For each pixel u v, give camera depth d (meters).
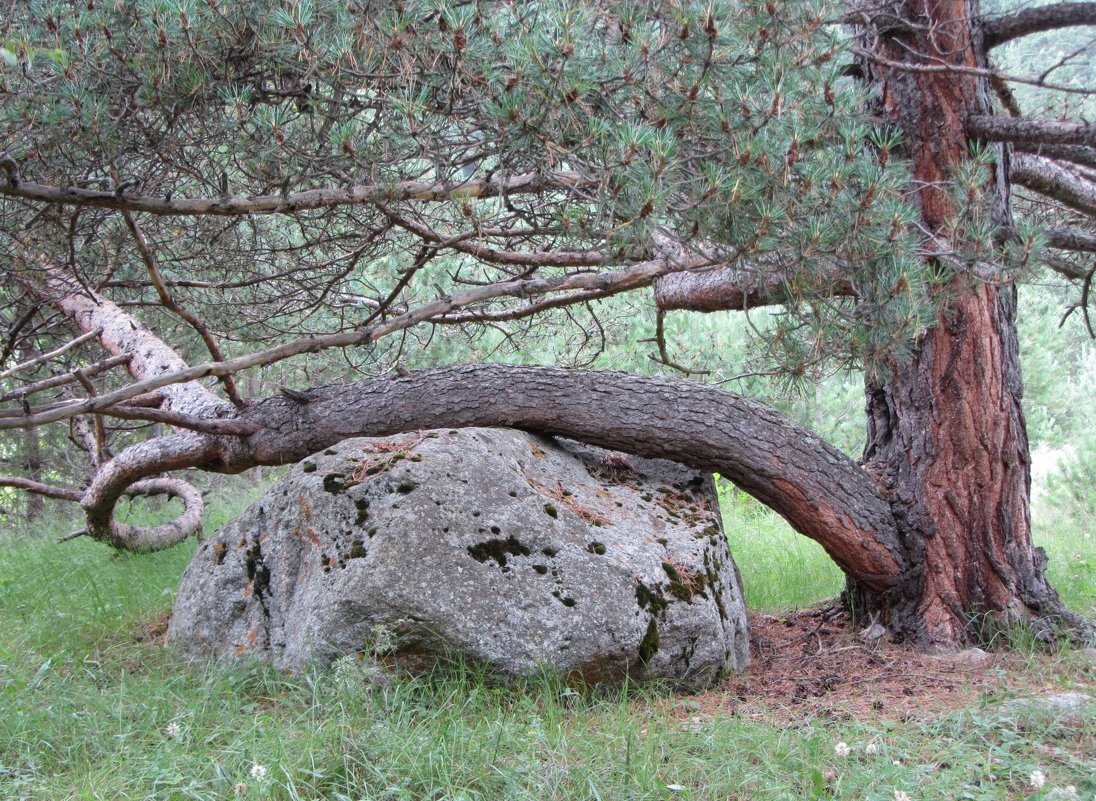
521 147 3.66
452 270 8.52
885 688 4.54
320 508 4.55
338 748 3.35
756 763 3.54
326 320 8.46
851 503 5.22
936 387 5.26
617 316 9.55
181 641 4.90
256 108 3.97
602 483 5.29
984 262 4.21
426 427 5.26
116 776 3.28
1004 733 3.59
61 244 5.75
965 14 5.07
